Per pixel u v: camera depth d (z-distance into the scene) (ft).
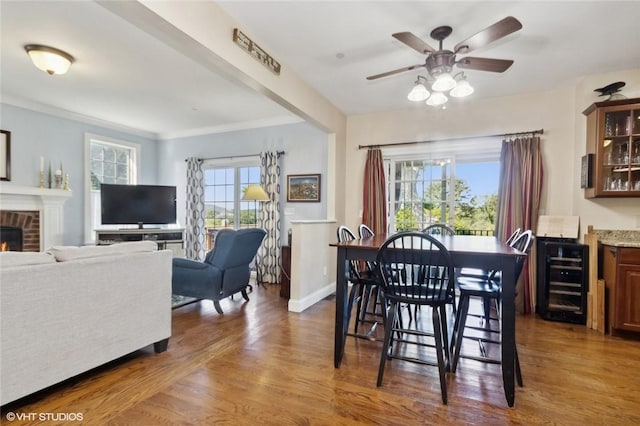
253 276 17.60
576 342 9.02
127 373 7.07
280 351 8.23
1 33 8.73
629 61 9.87
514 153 12.23
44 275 5.85
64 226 15.96
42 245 14.62
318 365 7.50
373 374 7.11
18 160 14.26
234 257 11.67
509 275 6.14
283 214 16.76
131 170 19.25
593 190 10.33
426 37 8.69
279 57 9.79
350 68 10.55
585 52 9.36
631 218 10.46
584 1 7.16
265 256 16.47
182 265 11.62
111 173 18.35
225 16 7.63
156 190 18.04
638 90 10.28
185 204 19.56
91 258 6.68
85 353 6.49
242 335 9.29
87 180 16.84
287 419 5.55
